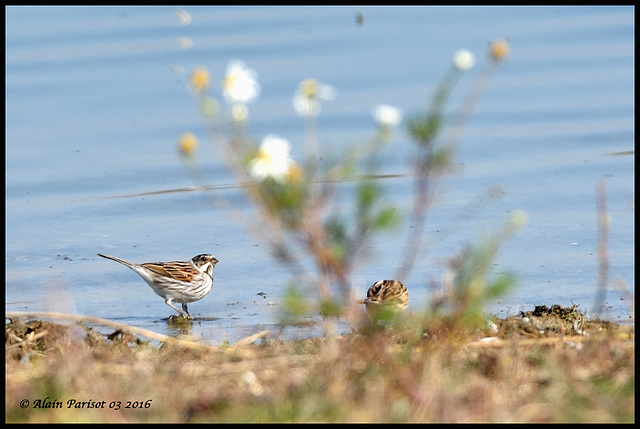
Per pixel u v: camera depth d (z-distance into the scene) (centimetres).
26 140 2428
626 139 2419
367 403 935
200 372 1087
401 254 1816
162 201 2136
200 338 1399
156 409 952
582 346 1181
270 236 1016
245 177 912
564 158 2316
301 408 920
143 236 1962
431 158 988
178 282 1599
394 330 1155
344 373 1029
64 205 2111
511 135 2462
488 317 1354
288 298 969
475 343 1176
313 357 1123
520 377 1036
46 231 1983
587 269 1708
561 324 1374
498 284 1032
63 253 1872
